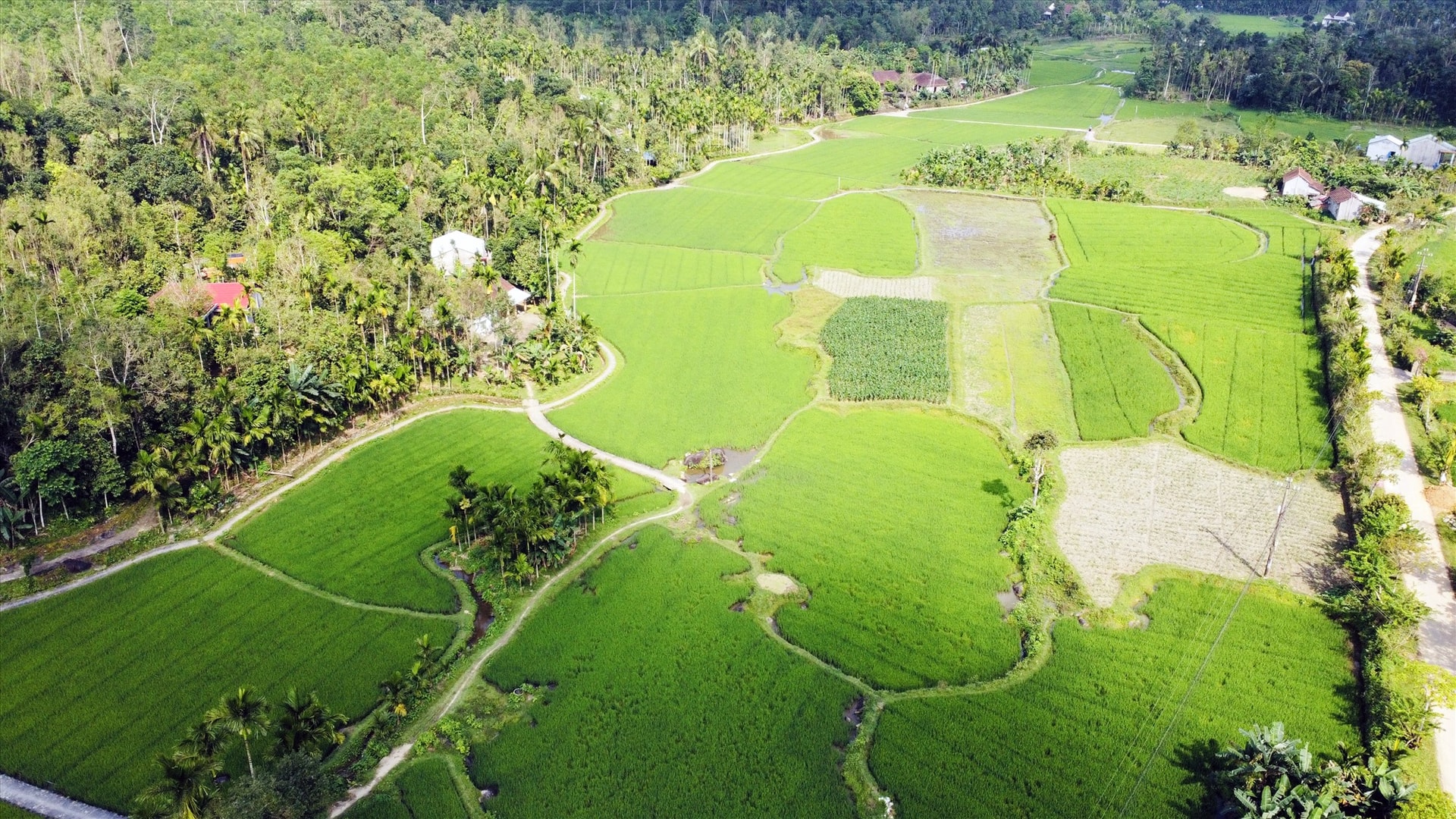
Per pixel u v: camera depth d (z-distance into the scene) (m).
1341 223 189.12
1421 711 68.56
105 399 98.81
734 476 109.56
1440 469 101.50
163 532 97.50
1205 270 164.88
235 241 155.12
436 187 176.00
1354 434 107.12
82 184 144.38
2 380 101.06
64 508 98.00
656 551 95.06
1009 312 152.88
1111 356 135.25
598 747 71.31
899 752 70.69
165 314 115.62
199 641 82.69
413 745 71.94
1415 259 160.38
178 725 73.56
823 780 68.69
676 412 123.94
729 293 163.75
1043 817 65.38
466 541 97.50
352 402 117.31
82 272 132.38
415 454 113.75
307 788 63.62
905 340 140.75
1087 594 87.00
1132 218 198.38
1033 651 80.50
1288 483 102.44
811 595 88.56
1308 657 79.00
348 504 103.31
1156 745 70.81
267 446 110.88
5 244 129.12
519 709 75.25
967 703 75.31
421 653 81.19
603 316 154.62
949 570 91.69
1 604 87.00
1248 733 66.56
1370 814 62.62
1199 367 129.62
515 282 158.88
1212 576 89.62
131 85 182.38
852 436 117.50
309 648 82.00
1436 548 90.12
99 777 69.12
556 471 108.75
